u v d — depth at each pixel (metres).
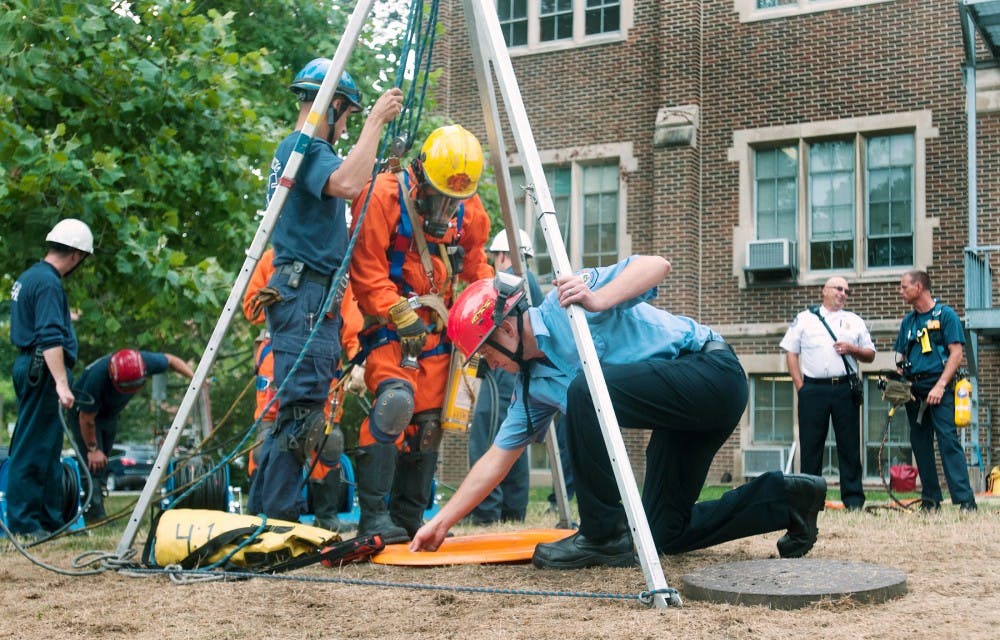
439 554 4.05
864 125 15.23
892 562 3.96
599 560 3.82
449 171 4.34
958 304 14.55
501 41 3.89
